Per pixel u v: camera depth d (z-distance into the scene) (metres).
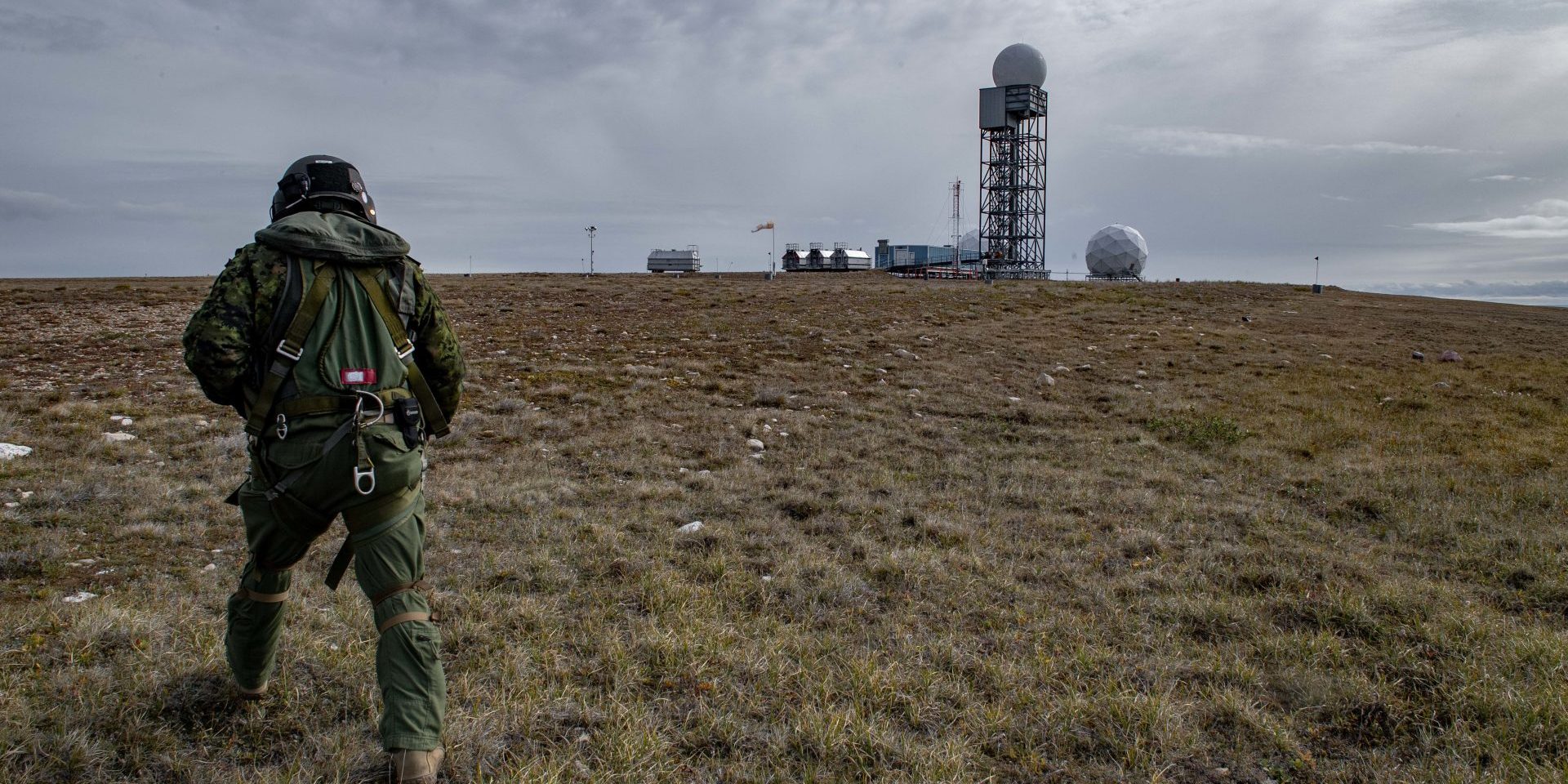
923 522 6.85
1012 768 3.27
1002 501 7.76
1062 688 3.95
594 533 6.13
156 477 7.17
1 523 5.77
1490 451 10.25
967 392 13.98
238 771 2.89
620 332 19.77
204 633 3.88
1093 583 5.52
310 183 2.83
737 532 6.41
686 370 14.78
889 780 3.08
